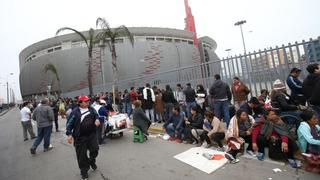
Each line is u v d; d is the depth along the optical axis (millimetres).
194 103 9109
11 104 105312
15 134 13438
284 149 4551
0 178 5680
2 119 29344
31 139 10898
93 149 5125
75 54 47375
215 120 6145
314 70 4668
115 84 17266
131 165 5516
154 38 51438
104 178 4875
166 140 7766
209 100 8836
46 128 7930
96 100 9086
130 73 45031
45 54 51562
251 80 7805
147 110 11344
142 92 11344
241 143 5188
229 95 7488
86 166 4895
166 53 47438
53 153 7609
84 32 48219
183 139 7273
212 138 6082
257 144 5070
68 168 5844
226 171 4547
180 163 5281
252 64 7762
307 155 4207
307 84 4773
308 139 4199
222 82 7508
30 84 55750
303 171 4215
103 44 19672
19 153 8180
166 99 10031
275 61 7066
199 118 6906
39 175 5570
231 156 5000
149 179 4574
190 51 50844
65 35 49594
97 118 5125
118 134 9297
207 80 9531
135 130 7934
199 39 57281
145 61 45875
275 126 4828
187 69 10594
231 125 5387
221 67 8883
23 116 10727
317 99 4445
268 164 4707
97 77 43750
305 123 4387
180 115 7484
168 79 11906
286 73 6758
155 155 6125
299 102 5258
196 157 5539
